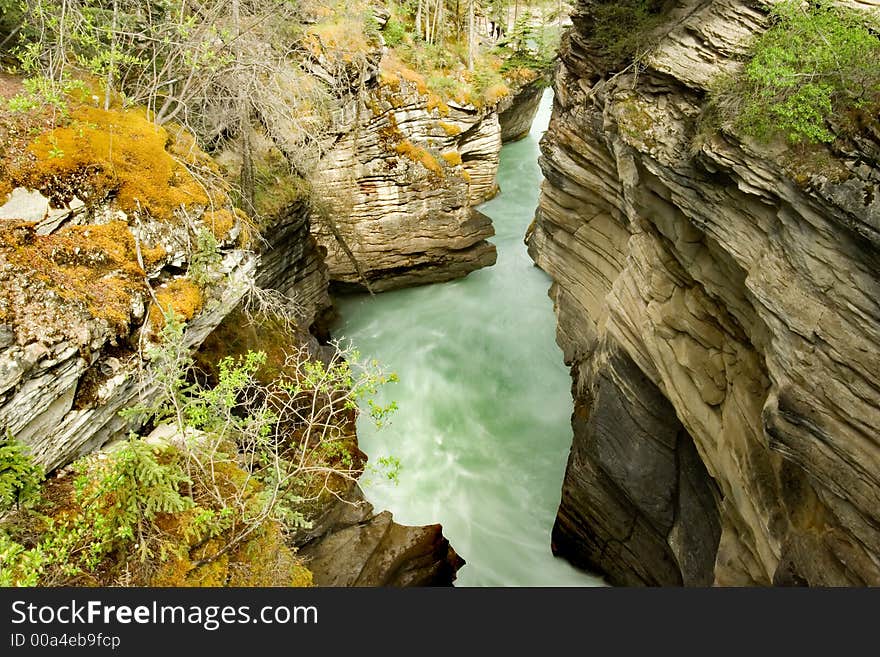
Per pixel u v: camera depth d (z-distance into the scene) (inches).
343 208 672.4
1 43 296.8
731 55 314.7
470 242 739.4
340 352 299.6
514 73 1001.5
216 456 254.4
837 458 241.1
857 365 231.5
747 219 285.1
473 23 1031.0
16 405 178.9
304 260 558.9
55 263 204.5
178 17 353.7
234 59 344.2
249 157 440.5
